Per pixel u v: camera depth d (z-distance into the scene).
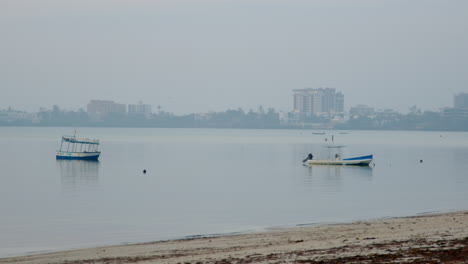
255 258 33.19
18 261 38.03
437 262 29.20
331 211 67.50
